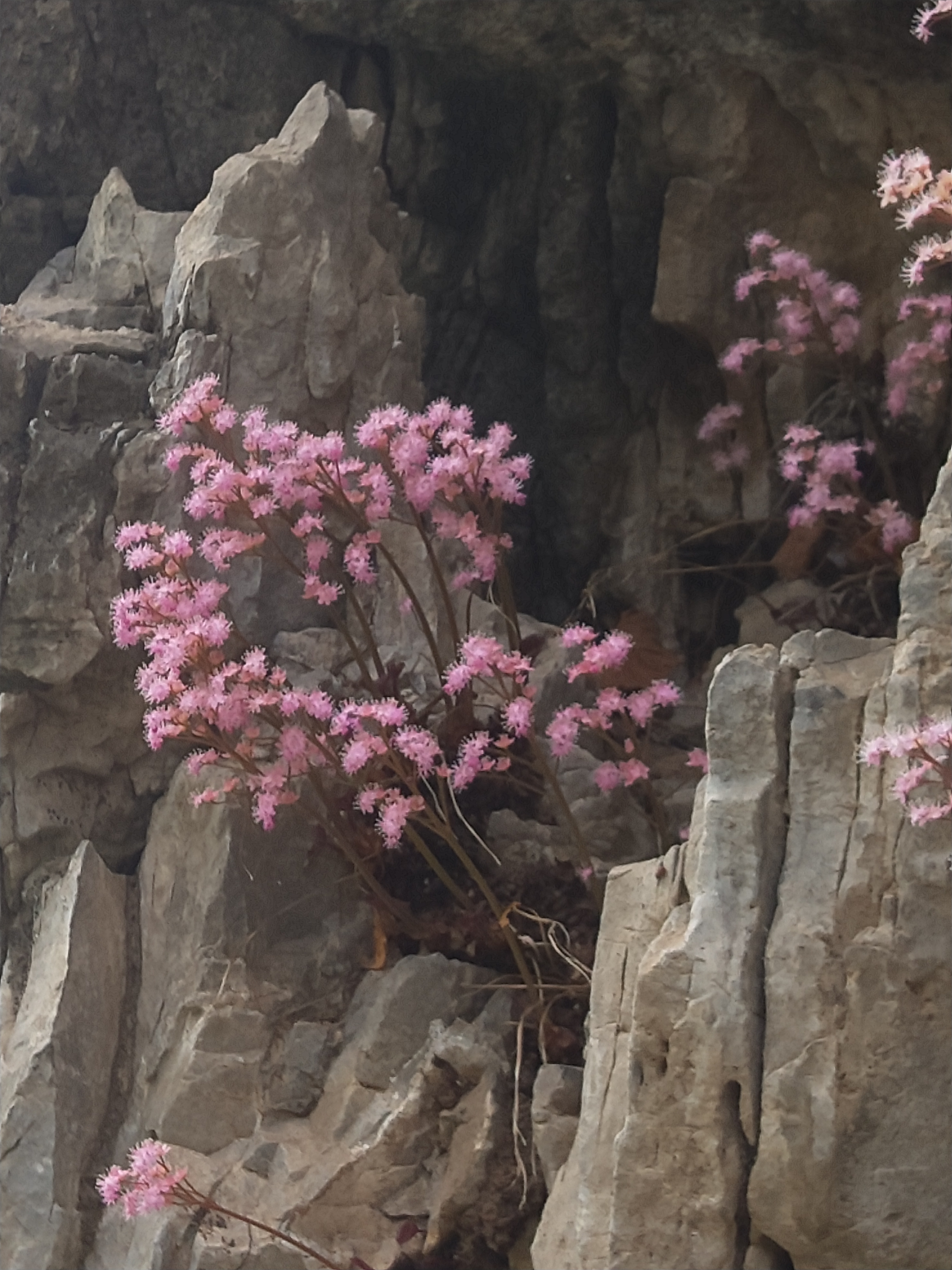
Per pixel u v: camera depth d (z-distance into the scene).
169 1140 2.81
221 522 3.19
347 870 3.11
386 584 3.42
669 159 3.83
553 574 4.19
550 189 3.98
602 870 3.05
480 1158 2.57
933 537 2.21
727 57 3.64
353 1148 2.71
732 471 3.98
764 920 2.16
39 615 3.12
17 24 3.97
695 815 2.33
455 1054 2.68
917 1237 2.04
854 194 3.78
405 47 3.99
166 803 3.20
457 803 3.08
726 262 3.85
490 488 3.12
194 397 2.88
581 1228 2.24
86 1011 2.94
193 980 2.96
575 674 2.73
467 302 4.19
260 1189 2.71
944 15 2.76
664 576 4.03
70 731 3.22
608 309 4.03
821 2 3.41
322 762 2.83
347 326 3.43
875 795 2.16
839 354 3.59
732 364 3.60
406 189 4.17
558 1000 2.80
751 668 2.27
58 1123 2.82
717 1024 2.10
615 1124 2.27
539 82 3.92
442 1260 2.58
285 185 3.41
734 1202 2.09
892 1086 2.06
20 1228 2.75
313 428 3.43
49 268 4.00
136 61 4.05
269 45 4.01
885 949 2.08
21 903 3.23
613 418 4.09
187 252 3.42
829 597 3.63
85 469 3.20
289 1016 2.99
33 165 4.07
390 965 3.04
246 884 3.03
